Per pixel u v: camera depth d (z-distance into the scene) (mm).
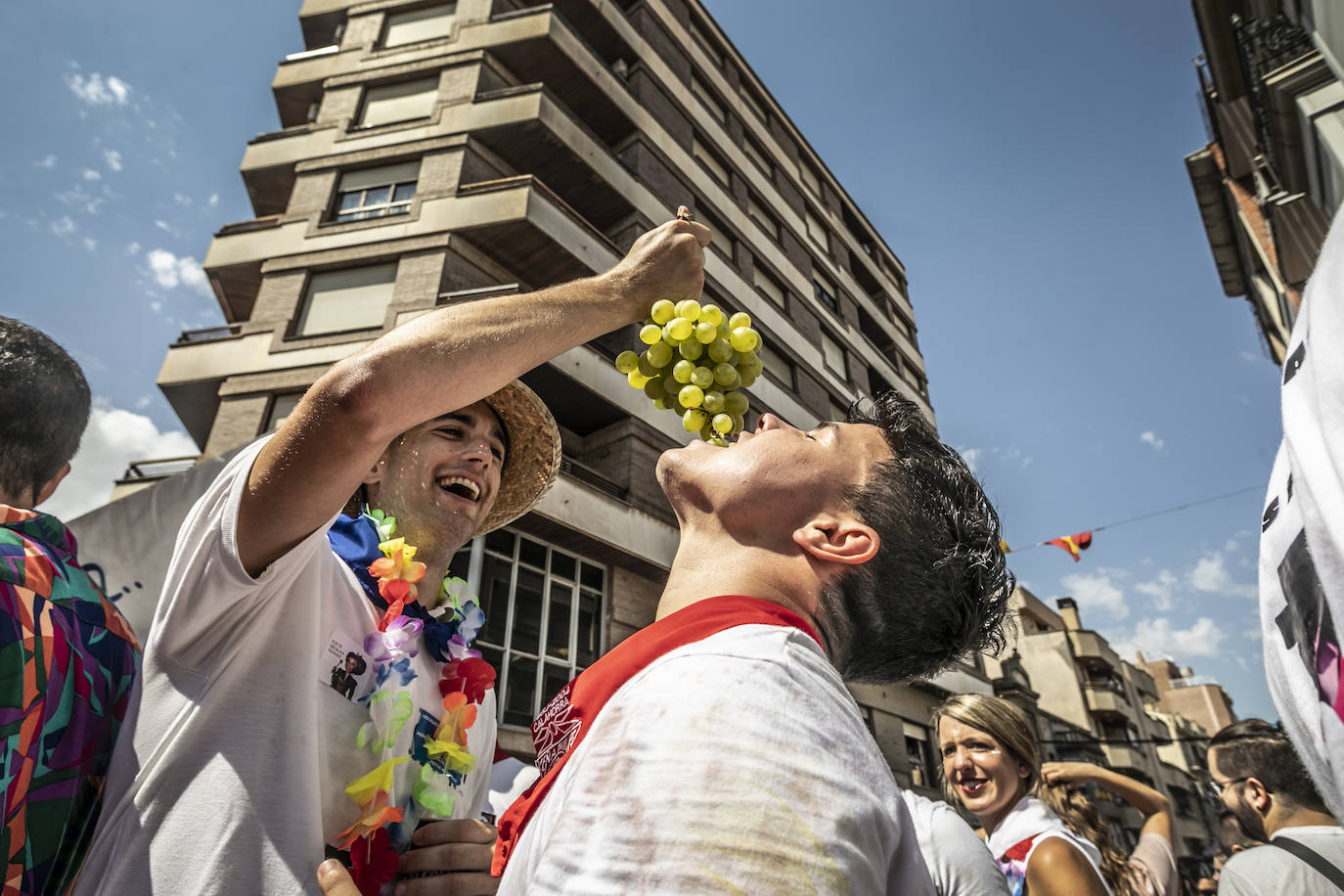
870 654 1194
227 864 1057
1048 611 34469
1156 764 32031
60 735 1124
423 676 1607
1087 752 25391
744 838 600
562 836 673
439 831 1317
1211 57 12477
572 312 1194
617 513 11328
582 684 963
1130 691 34062
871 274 24203
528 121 13227
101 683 1238
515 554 10336
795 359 17406
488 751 1873
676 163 16281
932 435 1433
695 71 18578
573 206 14672
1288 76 9312
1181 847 31172
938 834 1910
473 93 13938
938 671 1293
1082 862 2178
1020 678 23172
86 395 1416
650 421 12828
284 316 12227
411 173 13594
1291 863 2076
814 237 21359
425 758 1469
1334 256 783
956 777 2785
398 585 1493
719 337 1454
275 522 1039
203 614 1119
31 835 1062
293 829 1119
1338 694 712
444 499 1843
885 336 23297
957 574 1238
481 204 12500
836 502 1205
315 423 973
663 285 1340
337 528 1629
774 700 725
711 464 1268
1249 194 13969
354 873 1199
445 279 12047
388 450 1870
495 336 1059
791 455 1232
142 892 1042
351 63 15141
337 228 12992
